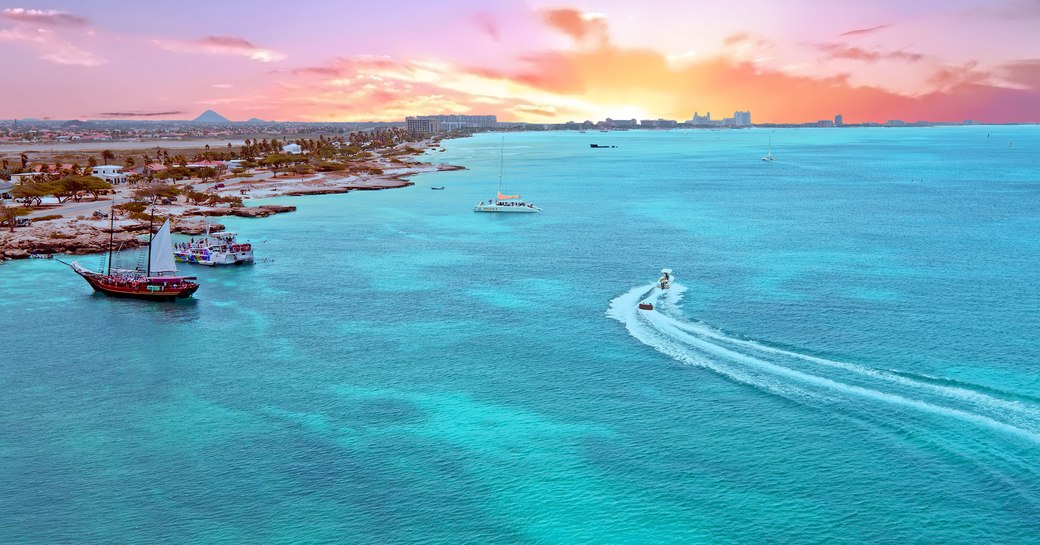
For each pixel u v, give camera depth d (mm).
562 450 71188
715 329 104125
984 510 60125
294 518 61125
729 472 66688
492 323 110000
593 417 77812
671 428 74875
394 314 115688
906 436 71375
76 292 132500
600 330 105375
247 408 81312
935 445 69625
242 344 102500
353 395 84500
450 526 60094
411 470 68125
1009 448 68562
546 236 187125
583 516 61125
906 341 97188
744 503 62250
